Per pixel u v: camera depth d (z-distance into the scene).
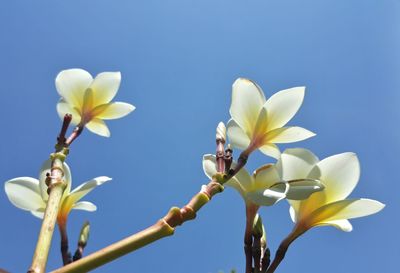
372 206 0.48
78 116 0.59
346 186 0.49
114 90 0.59
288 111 0.50
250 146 0.49
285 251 0.49
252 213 0.49
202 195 0.42
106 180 0.55
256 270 0.48
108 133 0.59
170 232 0.40
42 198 0.53
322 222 0.49
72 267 0.37
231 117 0.49
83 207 0.55
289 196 0.47
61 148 0.52
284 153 0.49
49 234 0.42
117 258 0.38
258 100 0.50
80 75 0.59
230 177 0.46
